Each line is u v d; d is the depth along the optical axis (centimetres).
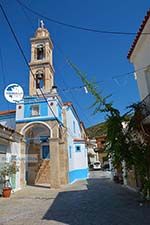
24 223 805
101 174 3572
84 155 3055
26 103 2234
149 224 712
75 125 3148
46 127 2147
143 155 1041
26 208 1103
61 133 2356
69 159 2473
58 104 2273
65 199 1351
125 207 1005
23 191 1803
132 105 1123
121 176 2059
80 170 2919
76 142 2980
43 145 2503
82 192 1636
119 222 755
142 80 1273
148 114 1102
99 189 1759
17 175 1906
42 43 2695
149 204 1027
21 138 2019
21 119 2194
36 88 2467
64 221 808
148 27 1105
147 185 1023
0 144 1638
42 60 2597
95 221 785
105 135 1123
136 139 1090
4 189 1511
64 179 2269
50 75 2573
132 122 1101
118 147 1062
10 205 1206
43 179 2436
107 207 1033
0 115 2372
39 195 1571
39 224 780
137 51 1329
